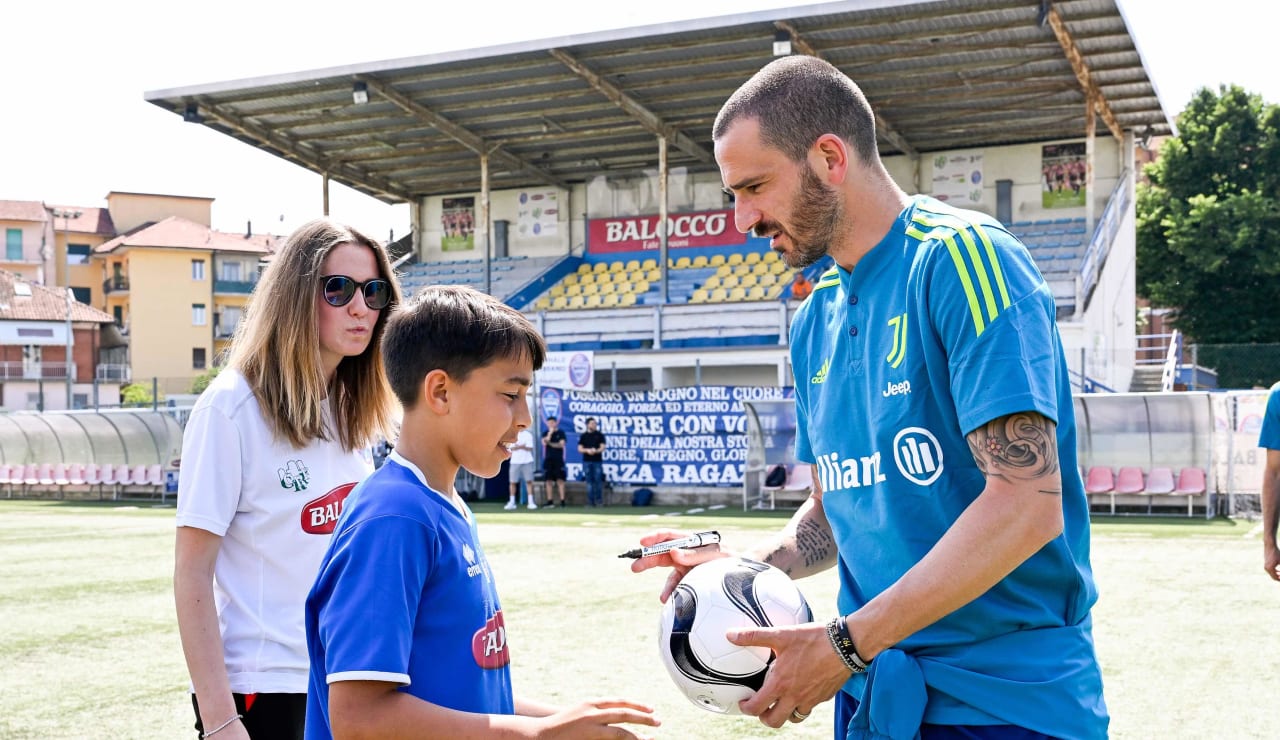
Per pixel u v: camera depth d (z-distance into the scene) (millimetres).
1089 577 2334
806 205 2250
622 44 22125
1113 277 25859
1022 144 28094
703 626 2393
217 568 2768
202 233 66625
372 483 2035
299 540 2781
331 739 1972
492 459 2113
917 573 2057
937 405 2188
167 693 5977
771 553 2756
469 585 2057
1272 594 8602
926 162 28828
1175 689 5645
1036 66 22781
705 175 30734
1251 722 5016
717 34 21562
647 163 30750
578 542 13336
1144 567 10273
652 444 19500
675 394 19234
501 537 13961
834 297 2518
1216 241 36219
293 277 2803
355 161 30562
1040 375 2043
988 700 2154
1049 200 27859
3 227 71938
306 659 2746
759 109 2229
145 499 24453
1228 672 6004
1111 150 27672
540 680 5988
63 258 74438
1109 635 7066
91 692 6004
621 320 25641
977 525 2027
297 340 2775
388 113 26656
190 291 64375
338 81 24453
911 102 25016
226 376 2783
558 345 26297
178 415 24484
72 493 25469
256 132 27578
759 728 5074
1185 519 15406
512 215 33156
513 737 1892
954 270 2107
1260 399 15703
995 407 2006
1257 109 37781
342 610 1880
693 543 2559
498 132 27859
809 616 2490
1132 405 16078
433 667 1981
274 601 2748
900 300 2230
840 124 2232
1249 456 15781
